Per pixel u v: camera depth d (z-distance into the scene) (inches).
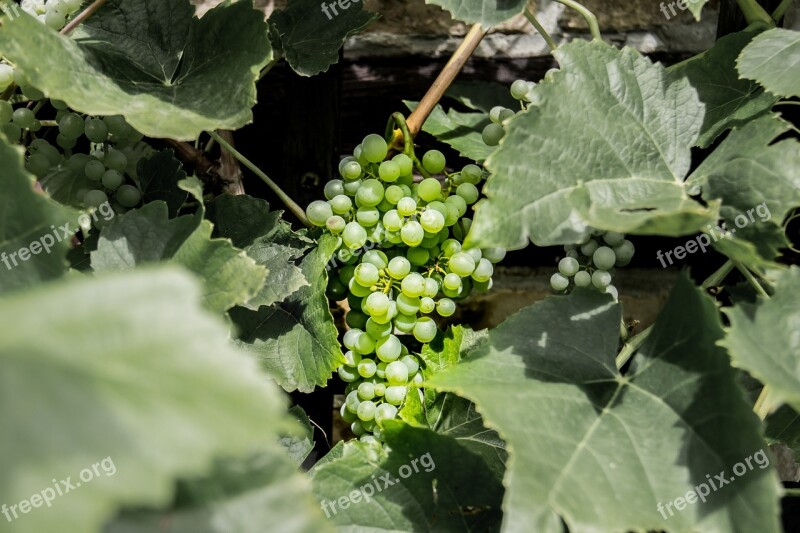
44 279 21.0
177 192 27.4
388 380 26.8
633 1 33.4
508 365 24.0
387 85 33.2
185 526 19.3
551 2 33.2
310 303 27.0
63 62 24.0
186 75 26.1
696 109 25.9
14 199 20.9
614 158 24.7
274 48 28.5
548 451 21.9
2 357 13.2
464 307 34.7
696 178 25.2
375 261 26.7
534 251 34.6
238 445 14.3
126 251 24.5
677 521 21.5
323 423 32.7
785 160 24.0
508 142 23.4
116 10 26.9
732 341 21.9
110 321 14.3
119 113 23.8
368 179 26.9
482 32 28.8
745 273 25.1
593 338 24.6
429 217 26.0
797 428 27.5
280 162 33.4
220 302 23.6
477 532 24.8
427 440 24.5
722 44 27.6
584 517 21.0
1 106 26.4
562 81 24.5
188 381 14.3
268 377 26.9
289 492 20.0
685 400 22.9
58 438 13.2
